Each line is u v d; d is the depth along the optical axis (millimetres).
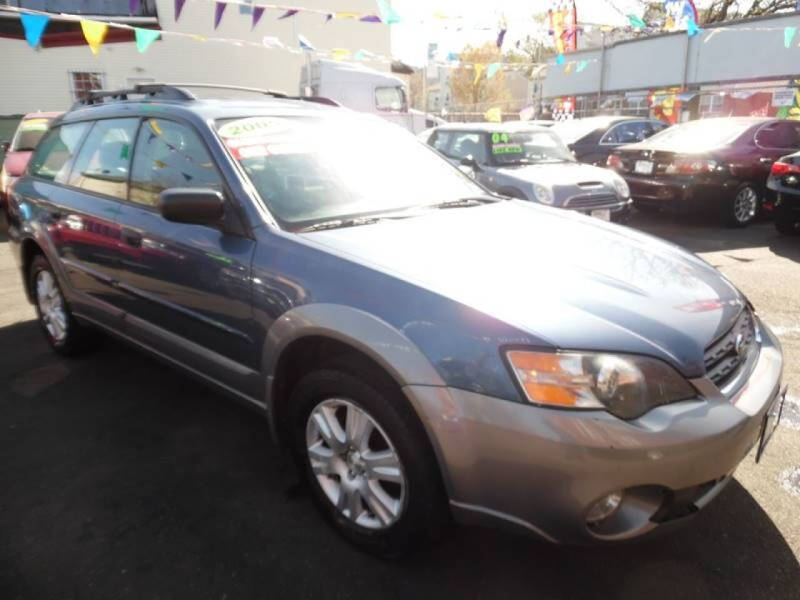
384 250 2352
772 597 2111
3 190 8875
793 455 2914
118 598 2131
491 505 1937
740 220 8656
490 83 33375
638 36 19734
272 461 2951
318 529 2479
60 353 4164
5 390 3697
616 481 1797
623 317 2010
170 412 3426
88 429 3246
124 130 3379
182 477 2826
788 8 22578
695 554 2307
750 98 16266
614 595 2135
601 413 1808
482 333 1909
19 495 2688
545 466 1812
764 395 2127
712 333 2094
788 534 2400
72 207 3584
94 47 5574
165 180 2998
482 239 2562
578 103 22281
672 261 2598
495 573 2234
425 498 2064
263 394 2574
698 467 1861
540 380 1830
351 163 3088
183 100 3225
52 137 4215
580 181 7320
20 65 16891
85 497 2676
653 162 8578
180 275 2814
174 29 18188
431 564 2279
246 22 19125
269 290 2398
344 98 16484
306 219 2641
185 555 2332
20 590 2158
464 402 1889
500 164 7926
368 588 2174
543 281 2176
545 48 23938
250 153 2803
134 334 3320
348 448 2273
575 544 1895
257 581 2209
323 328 2174
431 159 3527
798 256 6906
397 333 2012
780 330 4559
